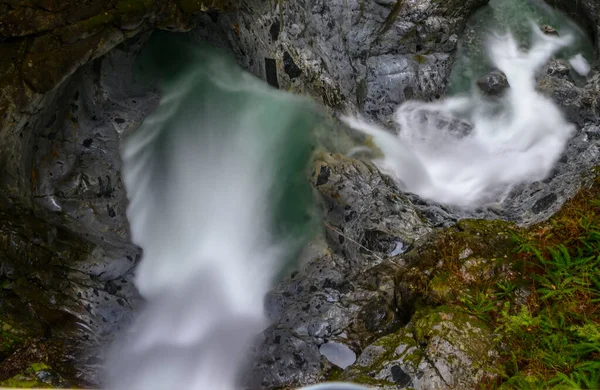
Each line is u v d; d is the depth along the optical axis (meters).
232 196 5.47
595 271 4.37
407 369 4.01
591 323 4.05
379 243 5.27
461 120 6.50
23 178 4.60
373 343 4.29
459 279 4.57
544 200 5.54
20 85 4.25
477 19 7.02
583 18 7.00
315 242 5.36
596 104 6.29
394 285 4.85
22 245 4.41
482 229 4.91
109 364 4.43
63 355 4.29
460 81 6.75
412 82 6.51
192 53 5.62
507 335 4.12
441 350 4.02
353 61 6.34
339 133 5.93
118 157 5.14
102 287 4.81
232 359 4.64
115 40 4.50
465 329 4.13
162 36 5.54
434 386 3.89
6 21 4.13
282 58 5.63
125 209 5.16
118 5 4.35
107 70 5.11
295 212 5.48
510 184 5.96
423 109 6.50
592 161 5.70
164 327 4.87
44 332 4.33
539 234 4.77
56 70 4.30
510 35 7.04
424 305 4.53
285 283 5.20
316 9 5.93
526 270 4.57
